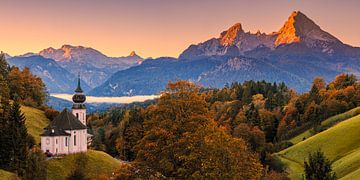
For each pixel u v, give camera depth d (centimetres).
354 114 18312
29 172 10850
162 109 6175
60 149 13325
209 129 5672
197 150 5519
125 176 5903
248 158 5728
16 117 11338
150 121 6219
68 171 12100
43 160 11694
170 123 5978
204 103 6231
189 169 5534
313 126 19088
